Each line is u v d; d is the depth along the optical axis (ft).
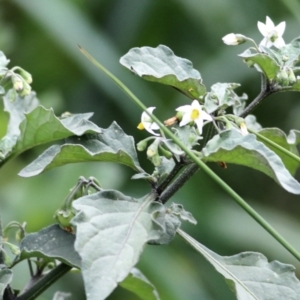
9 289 3.56
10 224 3.64
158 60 3.56
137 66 3.54
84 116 3.55
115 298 4.76
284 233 5.27
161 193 3.50
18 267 4.14
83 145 3.53
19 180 4.71
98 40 5.45
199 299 4.72
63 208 3.53
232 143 3.43
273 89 3.55
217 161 3.44
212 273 5.12
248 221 5.32
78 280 4.60
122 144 3.53
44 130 3.53
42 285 3.56
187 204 5.12
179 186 3.50
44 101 4.72
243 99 3.61
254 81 5.53
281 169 3.39
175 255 5.03
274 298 3.50
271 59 3.51
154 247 4.78
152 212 3.43
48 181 4.54
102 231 3.38
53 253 3.53
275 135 3.65
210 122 3.53
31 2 5.44
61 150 3.48
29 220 4.38
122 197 3.43
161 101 5.41
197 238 5.09
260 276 3.52
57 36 5.35
